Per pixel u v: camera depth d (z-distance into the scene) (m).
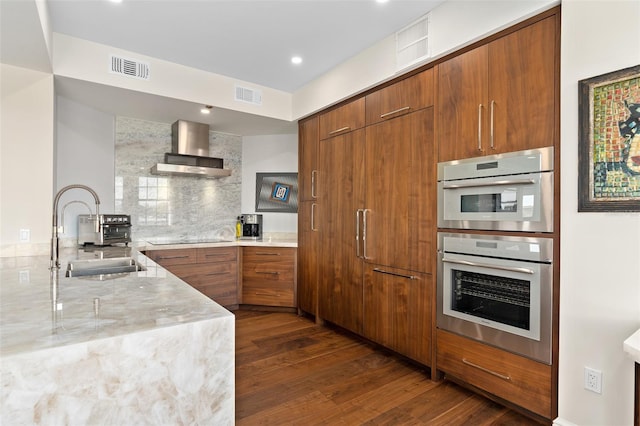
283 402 2.17
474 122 2.21
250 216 4.82
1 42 2.28
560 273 1.79
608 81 1.60
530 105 1.92
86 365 0.93
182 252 3.85
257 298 4.21
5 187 2.65
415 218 2.62
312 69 3.46
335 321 3.44
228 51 3.06
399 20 2.57
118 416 0.98
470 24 2.18
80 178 3.55
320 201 3.68
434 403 2.17
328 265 3.55
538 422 1.95
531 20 1.92
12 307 1.24
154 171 3.96
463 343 2.28
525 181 1.93
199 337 1.11
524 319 1.96
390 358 2.85
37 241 2.75
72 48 2.81
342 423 1.96
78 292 1.49
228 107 3.65
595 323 1.66
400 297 2.73
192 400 1.10
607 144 1.61
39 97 2.74
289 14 2.48
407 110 2.68
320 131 3.69
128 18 2.53
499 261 2.06
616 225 1.59
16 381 0.85
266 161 4.86
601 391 1.64
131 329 1.02
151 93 3.18
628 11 1.55
